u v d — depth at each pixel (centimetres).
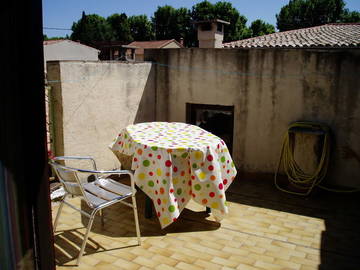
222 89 588
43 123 106
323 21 4359
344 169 521
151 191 365
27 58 99
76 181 302
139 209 436
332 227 404
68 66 442
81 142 476
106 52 2608
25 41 98
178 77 620
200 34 846
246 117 579
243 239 367
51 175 477
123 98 550
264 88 558
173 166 362
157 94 643
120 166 556
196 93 610
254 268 312
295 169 523
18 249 107
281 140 559
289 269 313
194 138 404
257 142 578
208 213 428
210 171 369
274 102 555
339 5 4300
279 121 557
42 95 105
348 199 498
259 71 556
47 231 113
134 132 429
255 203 473
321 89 521
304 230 395
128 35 4878
